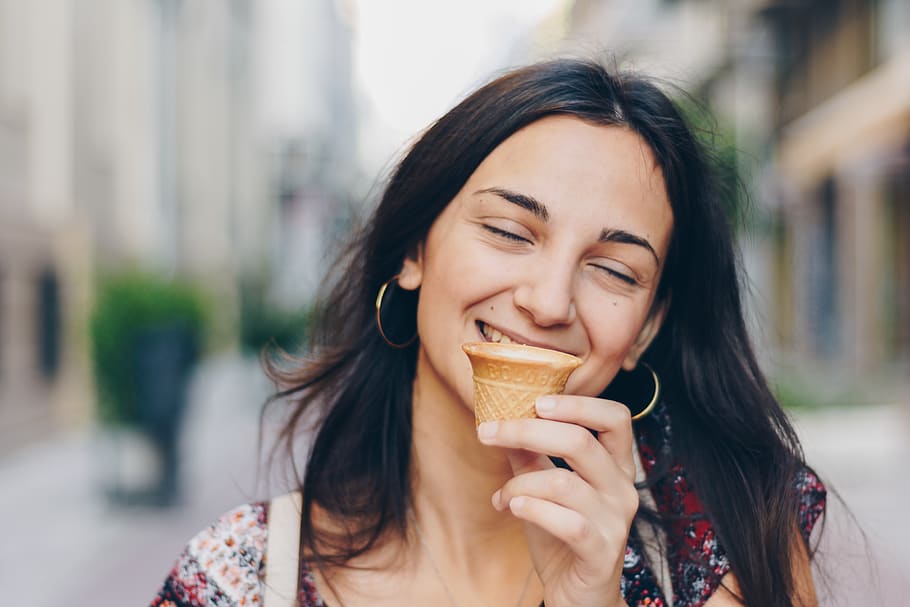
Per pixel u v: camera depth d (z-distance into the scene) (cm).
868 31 1745
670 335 179
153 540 717
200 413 1505
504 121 146
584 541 122
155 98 1755
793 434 176
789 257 2109
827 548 214
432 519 167
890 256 1728
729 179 208
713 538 164
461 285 146
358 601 160
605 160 142
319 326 210
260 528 162
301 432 192
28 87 1166
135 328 810
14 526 759
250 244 3195
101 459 821
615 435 131
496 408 135
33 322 1151
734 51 2094
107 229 1434
